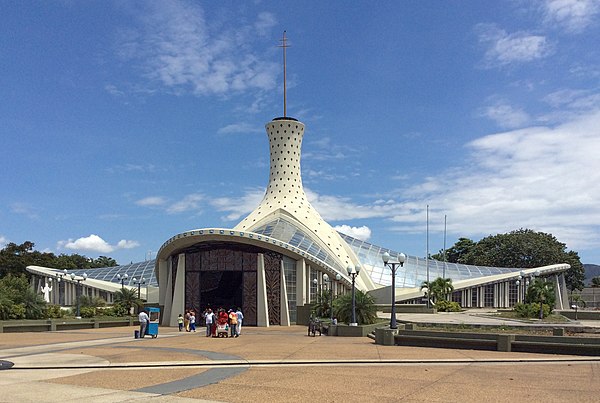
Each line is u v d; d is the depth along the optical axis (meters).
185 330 48.16
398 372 20.36
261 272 56.97
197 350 28.56
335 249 73.62
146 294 81.44
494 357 24.47
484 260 121.88
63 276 86.88
